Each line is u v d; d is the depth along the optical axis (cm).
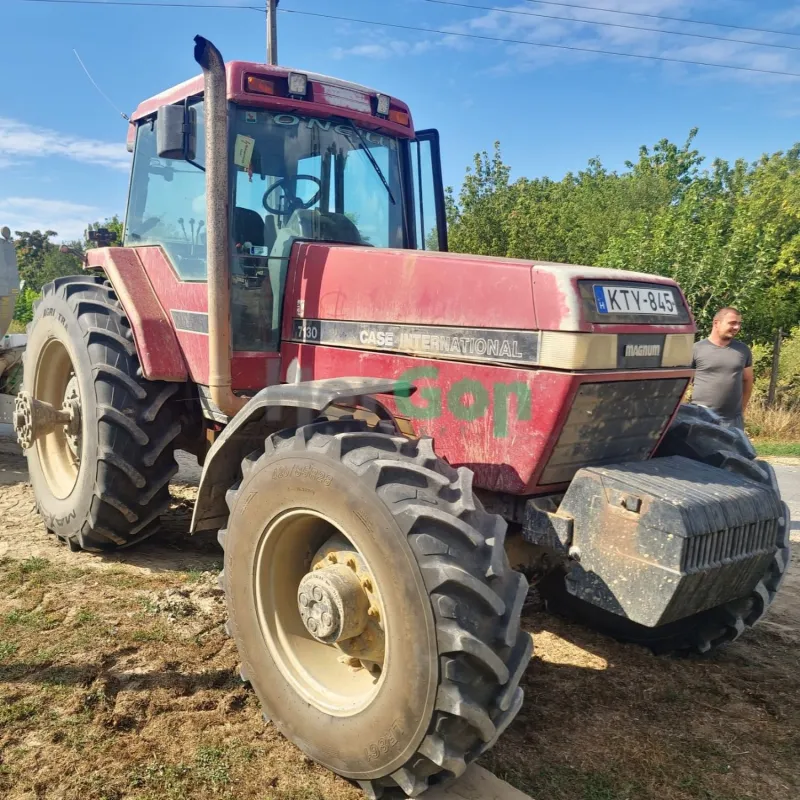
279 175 362
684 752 271
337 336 325
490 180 1822
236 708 281
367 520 221
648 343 271
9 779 235
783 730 287
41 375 472
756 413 1262
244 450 306
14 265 625
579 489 262
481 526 225
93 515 400
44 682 288
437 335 286
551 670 328
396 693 217
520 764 259
